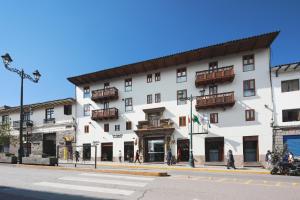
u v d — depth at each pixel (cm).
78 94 4278
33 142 4569
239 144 3025
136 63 3612
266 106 2953
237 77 3150
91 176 1391
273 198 895
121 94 3891
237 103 3103
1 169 1767
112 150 3831
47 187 1073
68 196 909
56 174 1473
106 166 2612
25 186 1096
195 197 892
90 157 4000
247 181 1341
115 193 957
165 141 3419
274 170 2050
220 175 1712
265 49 3066
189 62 3459
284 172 2008
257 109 2994
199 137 3234
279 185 1207
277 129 2870
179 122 3391
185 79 3456
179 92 3462
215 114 3195
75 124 4194
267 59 3036
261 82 3020
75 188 1050
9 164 2202
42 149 4453
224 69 3180
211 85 3278
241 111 3070
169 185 1125
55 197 894
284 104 2878
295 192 1015
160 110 3525
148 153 3569
